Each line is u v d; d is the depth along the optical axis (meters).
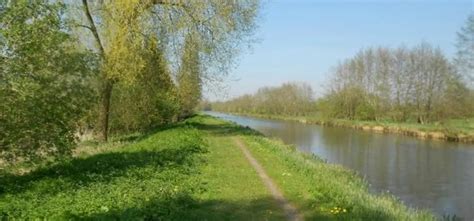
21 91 14.84
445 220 15.82
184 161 19.48
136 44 29.67
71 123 18.00
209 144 28.66
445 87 60.50
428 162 31.17
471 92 55.25
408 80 71.38
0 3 15.02
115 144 29.06
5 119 15.36
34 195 12.60
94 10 30.47
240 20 31.89
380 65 77.31
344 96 86.56
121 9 28.89
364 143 44.44
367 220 11.24
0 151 15.85
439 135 49.41
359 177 23.89
